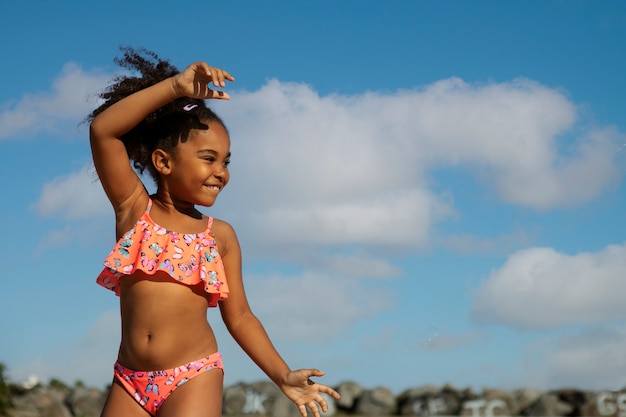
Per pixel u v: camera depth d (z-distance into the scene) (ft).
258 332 9.49
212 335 9.04
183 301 8.70
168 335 8.61
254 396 40.93
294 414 40.68
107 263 8.57
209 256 8.99
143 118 8.62
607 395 39.47
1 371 43.06
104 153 8.68
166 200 9.09
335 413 41.32
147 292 8.62
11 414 41.09
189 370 8.65
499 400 40.65
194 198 8.97
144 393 8.67
